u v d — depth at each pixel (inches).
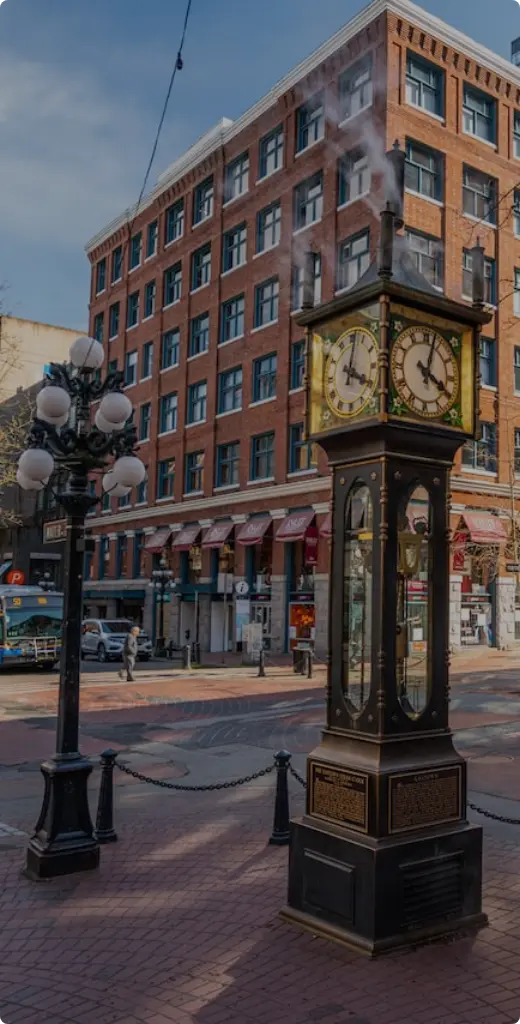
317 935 216.7
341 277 1228.5
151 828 341.1
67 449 312.0
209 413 1525.6
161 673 1034.7
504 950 206.5
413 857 209.9
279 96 1371.8
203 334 1592.0
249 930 224.2
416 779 213.6
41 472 311.4
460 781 223.3
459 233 1224.8
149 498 1706.4
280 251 1362.0
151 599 1665.8
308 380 249.3
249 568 1392.7
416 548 232.1
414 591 230.7
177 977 198.4
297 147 1348.4
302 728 602.2
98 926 233.5
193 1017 177.9
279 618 1300.4
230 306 1518.2
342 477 237.1
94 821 348.5
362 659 227.9
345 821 216.1
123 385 351.9
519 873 271.6
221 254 1531.7
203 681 935.7
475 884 222.1
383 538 217.6
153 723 641.6
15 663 1112.2
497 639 1248.8
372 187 1175.6
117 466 334.6
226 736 577.6
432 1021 173.0
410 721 219.3
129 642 946.7
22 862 295.9
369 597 229.3
